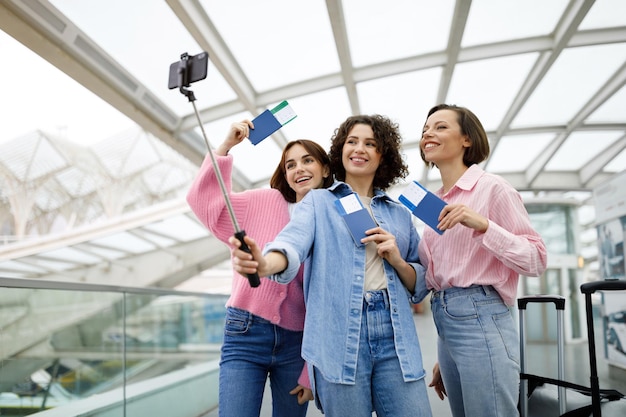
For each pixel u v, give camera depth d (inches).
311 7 216.8
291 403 79.4
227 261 553.0
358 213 64.3
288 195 85.7
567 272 394.3
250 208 81.0
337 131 76.9
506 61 292.4
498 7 242.5
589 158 496.4
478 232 66.3
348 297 61.1
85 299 122.5
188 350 188.2
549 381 88.2
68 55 197.0
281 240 56.9
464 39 270.1
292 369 78.7
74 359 117.3
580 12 234.7
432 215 66.3
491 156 481.4
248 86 275.0
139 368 148.5
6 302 96.9
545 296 91.8
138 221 479.5
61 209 663.8
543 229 405.1
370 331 61.1
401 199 68.1
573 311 382.0
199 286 596.1
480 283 70.4
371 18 239.3
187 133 293.0
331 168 78.7
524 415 90.5
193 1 200.4
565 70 307.4
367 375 60.0
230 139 76.5
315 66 269.7
